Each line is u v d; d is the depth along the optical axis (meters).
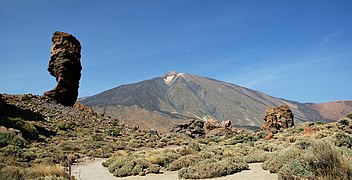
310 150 12.86
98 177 19.55
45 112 49.62
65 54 56.59
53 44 57.25
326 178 10.52
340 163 10.66
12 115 42.31
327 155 11.16
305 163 12.27
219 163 17.95
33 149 28.84
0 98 46.03
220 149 36.16
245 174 16.16
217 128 84.38
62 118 50.09
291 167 12.53
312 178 11.18
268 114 76.25
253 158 22.28
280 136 49.31
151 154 28.27
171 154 25.88
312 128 47.75
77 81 59.53
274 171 15.61
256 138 54.78
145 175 19.09
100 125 54.03
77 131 45.81
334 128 43.31
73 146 35.34
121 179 18.25
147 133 60.16
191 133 80.56
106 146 38.41
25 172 14.61
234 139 57.12
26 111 46.41
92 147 36.84
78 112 56.47
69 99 58.81
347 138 19.28
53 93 56.72
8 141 28.78
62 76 56.53
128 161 22.00
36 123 41.75
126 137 50.41
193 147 35.09
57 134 41.12
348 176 10.23
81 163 28.11
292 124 74.56
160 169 21.38
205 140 63.00
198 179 16.31
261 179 14.25
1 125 33.66
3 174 13.44
